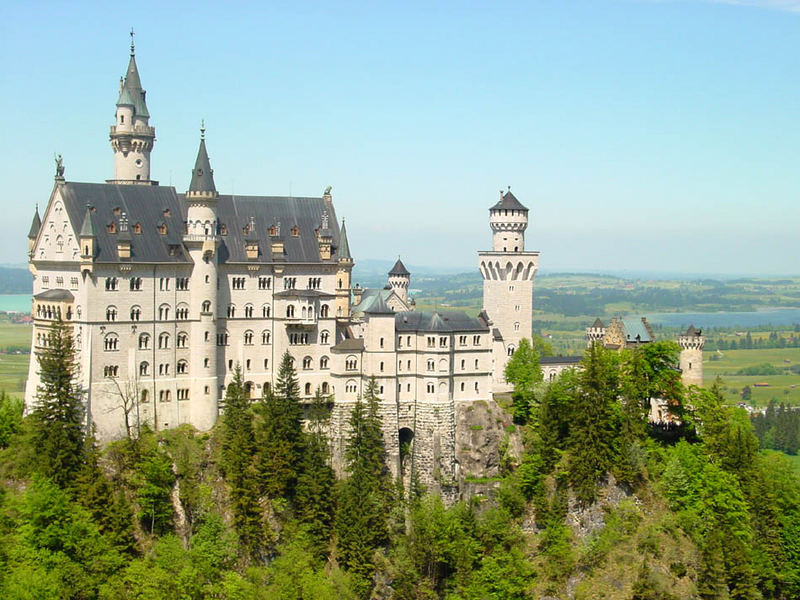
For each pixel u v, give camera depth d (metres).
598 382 199.25
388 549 182.38
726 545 186.00
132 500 170.62
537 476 194.12
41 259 189.75
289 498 179.62
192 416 190.75
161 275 187.12
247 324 198.38
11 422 178.88
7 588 144.88
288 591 162.88
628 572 182.00
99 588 154.00
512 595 175.00
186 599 156.12
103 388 180.88
